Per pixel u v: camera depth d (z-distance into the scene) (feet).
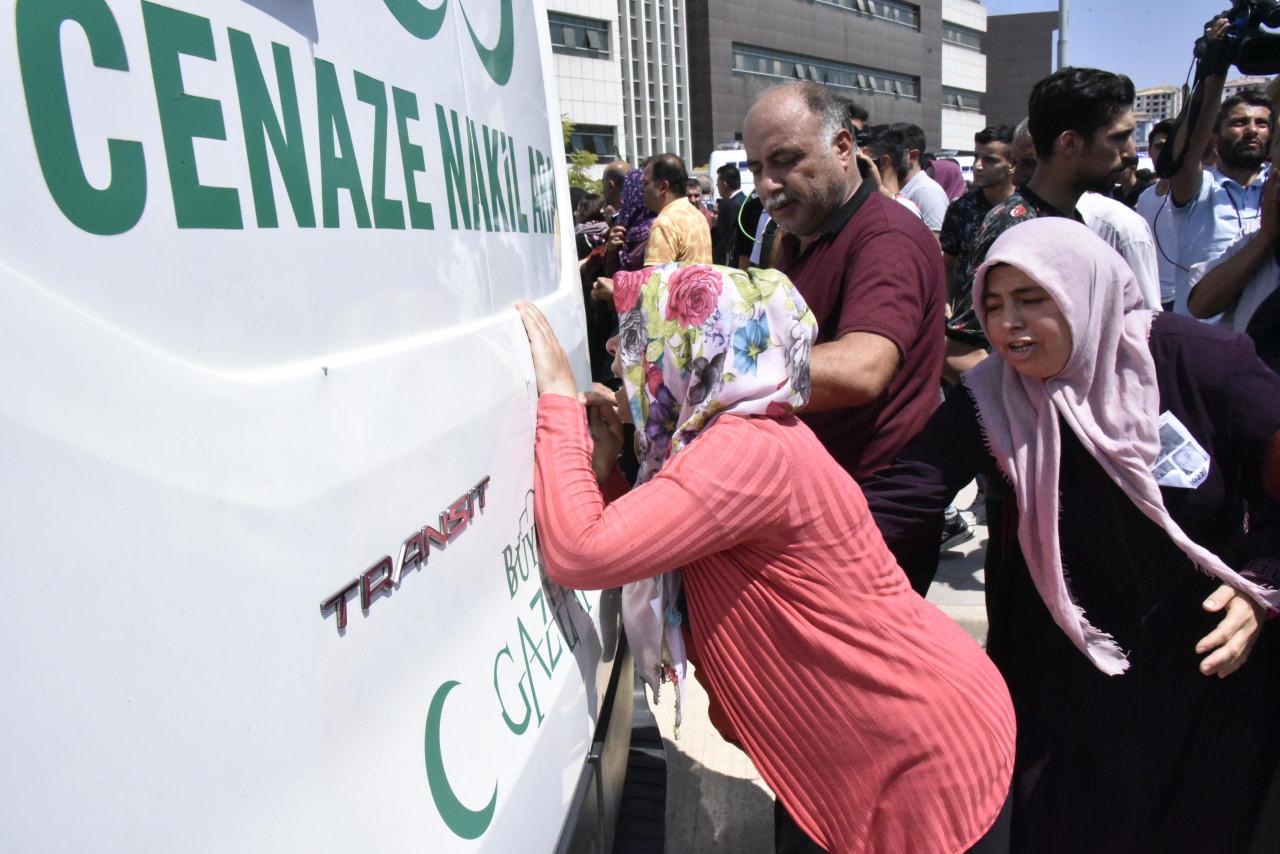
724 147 68.28
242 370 2.67
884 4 178.40
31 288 2.05
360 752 3.04
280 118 2.97
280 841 2.60
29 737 1.95
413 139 3.92
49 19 2.16
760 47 149.28
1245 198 14.25
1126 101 8.89
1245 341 5.62
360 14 3.58
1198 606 5.79
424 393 3.70
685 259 14.37
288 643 2.72
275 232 2.88
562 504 4.76
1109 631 5.93
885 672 4.96
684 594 5.53
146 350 2.34
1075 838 6.03
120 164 2.32
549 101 6.72
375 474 3.25
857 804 5.10
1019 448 5.83
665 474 4.69
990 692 5.25
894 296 6.78
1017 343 5.54
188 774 2.32
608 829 5.36
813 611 4.94
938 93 199.52
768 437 4.72
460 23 4.67
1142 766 5.89
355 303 3.30
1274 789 5.99
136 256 2.34
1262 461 5.52
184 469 2.41
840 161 7.29
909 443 6.68
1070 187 9.31
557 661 4.83
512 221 5.25
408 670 3.38
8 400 1.97
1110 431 5.57
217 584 2.47
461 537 3.93
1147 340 5.64
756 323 4.73
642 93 131.13
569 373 5.32
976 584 12.73
